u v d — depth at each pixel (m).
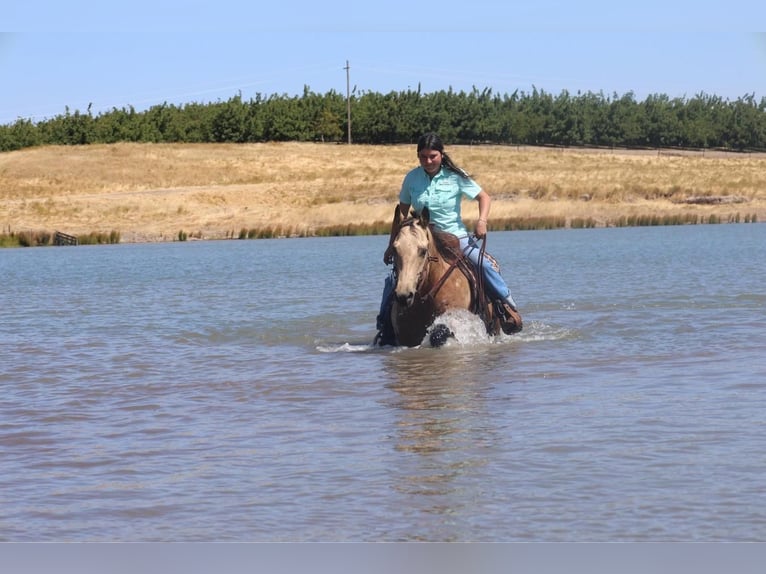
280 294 21.80
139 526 5.61
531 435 7.47
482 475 6.41
